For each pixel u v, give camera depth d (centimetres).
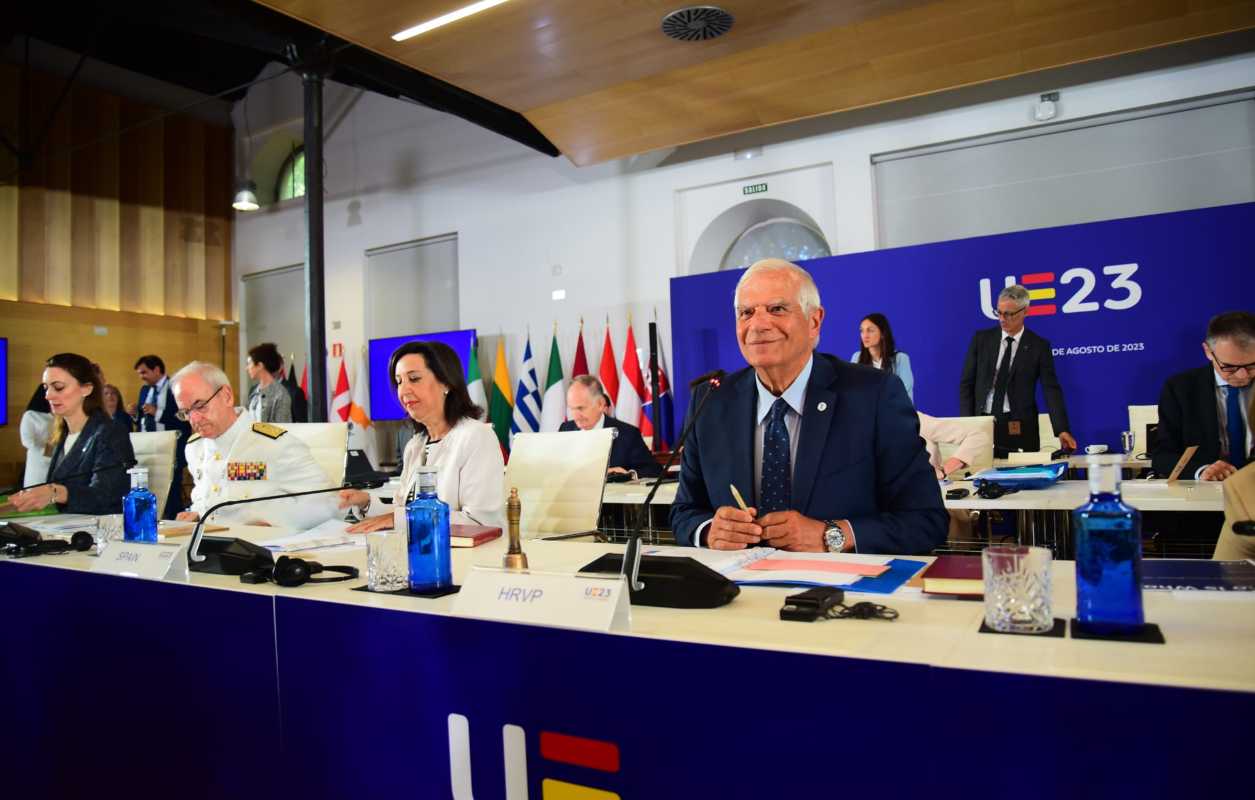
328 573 140
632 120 583
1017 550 88
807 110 570
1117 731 67
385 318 872
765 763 83
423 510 122
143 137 916
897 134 614
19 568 164
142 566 143
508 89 530
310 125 659
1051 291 535
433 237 834
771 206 674
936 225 611
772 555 146
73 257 862
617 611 94
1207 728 63
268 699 122
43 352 827
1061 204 573
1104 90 551
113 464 305
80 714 150
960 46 483
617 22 445
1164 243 507
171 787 135
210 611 129
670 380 695
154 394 792
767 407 184
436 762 105
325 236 905
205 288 960
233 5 606
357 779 112
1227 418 308
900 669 76
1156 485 275
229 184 982
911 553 158
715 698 85
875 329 550
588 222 742
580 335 725
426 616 106
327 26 441
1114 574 83
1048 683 69
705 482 191
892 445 173
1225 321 277
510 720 99
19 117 825
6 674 166
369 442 834
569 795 96
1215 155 530
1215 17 453
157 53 905
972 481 301
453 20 440
